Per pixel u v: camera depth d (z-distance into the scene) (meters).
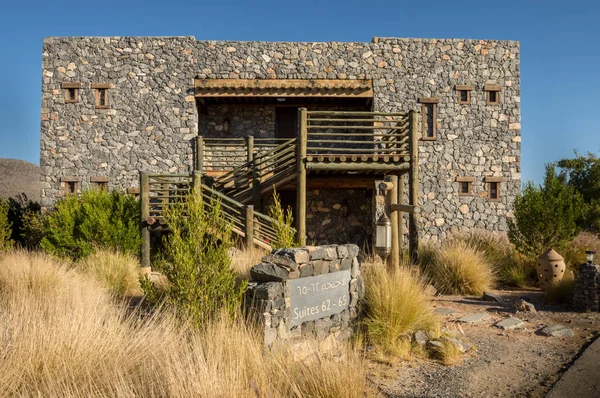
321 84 14.55
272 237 10.72
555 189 11.24
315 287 5.32
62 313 4.92
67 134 14.48
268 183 11.98
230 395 3.24
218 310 5.12
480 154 14.97
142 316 5.87
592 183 20.78
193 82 14.58
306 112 10.98
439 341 5.49
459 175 14.88
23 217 14.64
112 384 3.54
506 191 14.95
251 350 4.07
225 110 15.76
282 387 3.76
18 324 4.47
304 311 5.13
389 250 6.96
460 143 14.95
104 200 12.50
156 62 14.62
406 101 14.85
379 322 5.71
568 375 4.62
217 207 6.15
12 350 3.94
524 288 9.95
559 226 10.75
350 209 15.63
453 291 9.25
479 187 14.91
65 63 14.55
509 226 11.79
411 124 11.08
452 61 15.04
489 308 7.89
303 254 5.12
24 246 14.29
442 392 4.30
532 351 5.56
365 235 15.59
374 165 11.08
